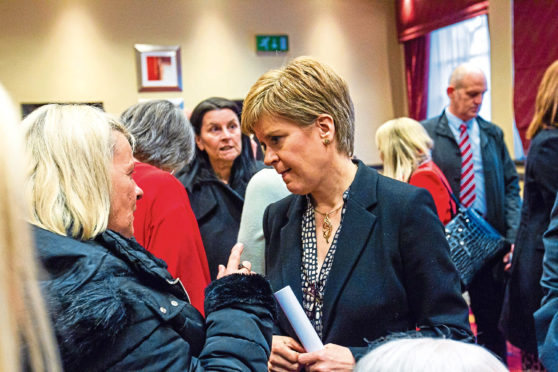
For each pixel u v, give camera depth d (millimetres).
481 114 6516
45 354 642
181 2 7000
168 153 1978
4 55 6414
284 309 1337
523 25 5301
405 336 1214
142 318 930
